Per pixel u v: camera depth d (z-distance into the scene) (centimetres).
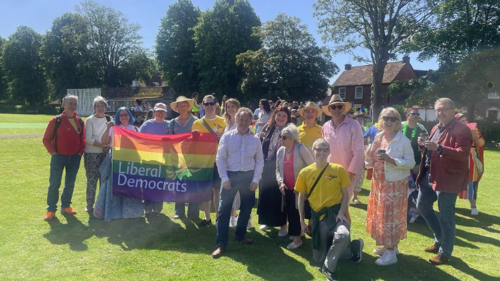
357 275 404
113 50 6288
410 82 2875
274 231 549
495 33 2456
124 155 543
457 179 411
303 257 450
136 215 548
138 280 374
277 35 4078
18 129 1919
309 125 575
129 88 5791
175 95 5369
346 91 5150
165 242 486
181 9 5069
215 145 541
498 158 1482
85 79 5853
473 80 2500
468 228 575
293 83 4016
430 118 2609
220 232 460
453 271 414
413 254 466
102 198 547
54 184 554
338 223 410
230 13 4462
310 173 428
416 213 607
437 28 2731
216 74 4538
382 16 2889
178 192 543
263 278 388
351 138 485
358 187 705
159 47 5169
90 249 452
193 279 380
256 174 462
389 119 417
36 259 416
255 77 4038
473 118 2511
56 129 551
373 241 511
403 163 408
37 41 6325
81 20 5888
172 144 544
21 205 617
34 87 6316
